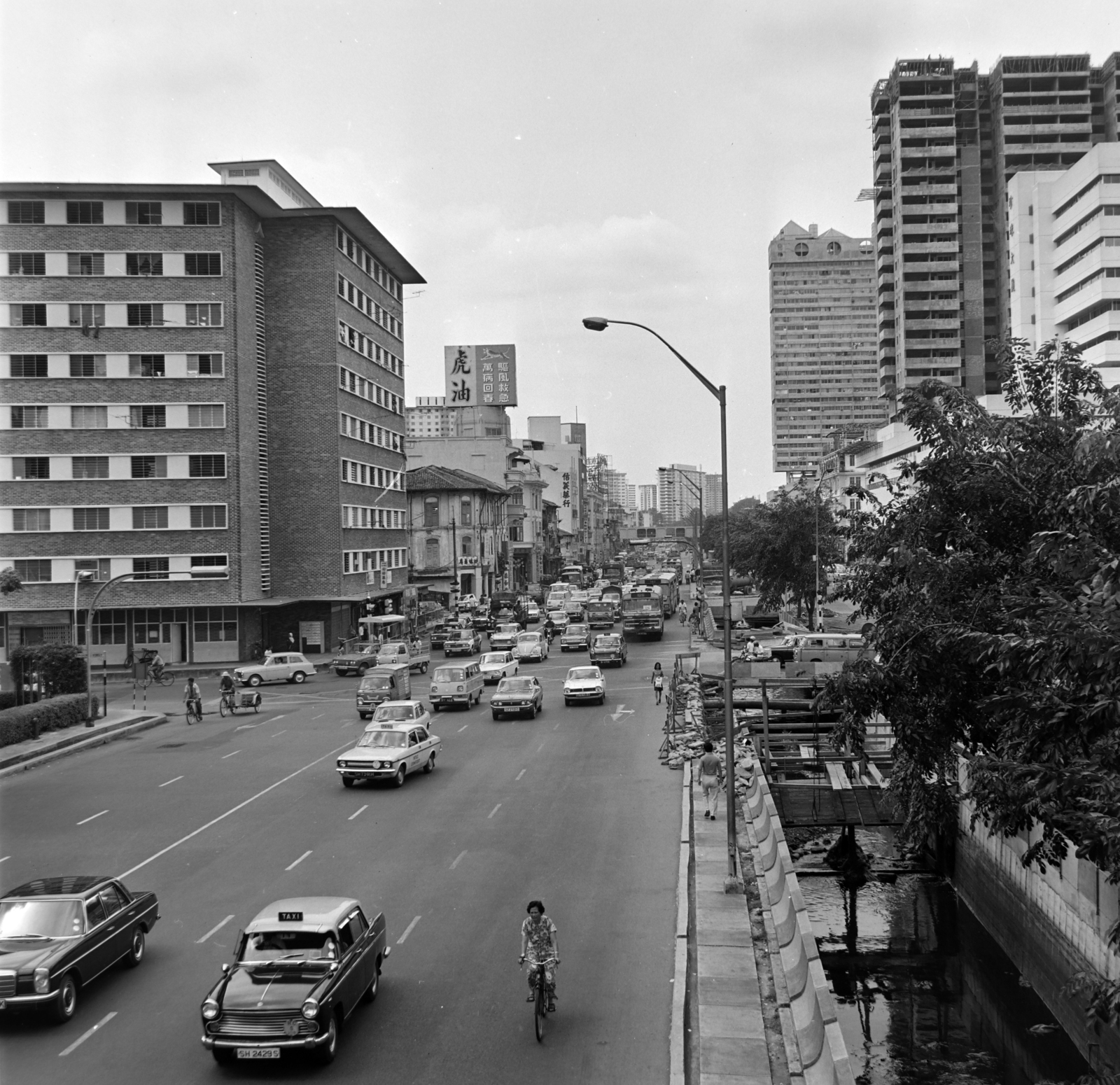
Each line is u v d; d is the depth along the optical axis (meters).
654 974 15.10
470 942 16.55
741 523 95.75
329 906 14.00
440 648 73.19
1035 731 12.45
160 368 62.31
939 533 17.16
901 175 143.00
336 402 69.19
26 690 43.00
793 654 45.41
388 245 76.44
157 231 62.44
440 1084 11.93
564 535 179.12
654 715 40.19
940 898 25.97
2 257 61.66
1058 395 18.73
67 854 22.44
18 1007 13.46
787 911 16.44
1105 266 102.25
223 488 62.53
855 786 28.97
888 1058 17.64
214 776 31.11
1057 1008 18.44
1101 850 10.62
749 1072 12.03
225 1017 12.27
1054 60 141.25
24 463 61.62
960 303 142.62
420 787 28.42
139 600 61.84
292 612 68.69
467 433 147.12
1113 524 12.81
